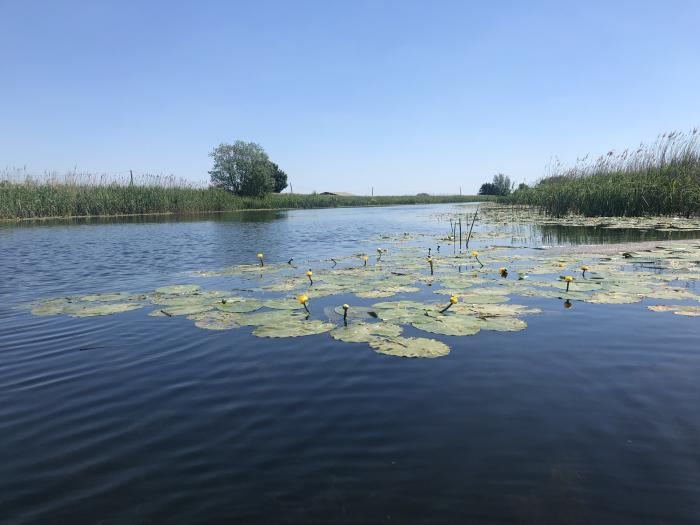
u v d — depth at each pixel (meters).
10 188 27.03
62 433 3.00
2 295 6.98
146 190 31.84
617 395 3.25
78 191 29.28
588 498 2.23
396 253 10.74
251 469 2.54
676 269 7.48
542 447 2.66
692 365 3.72
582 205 20.20
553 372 3.66
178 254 11.21
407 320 5.02
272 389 3.51
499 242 12.53
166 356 4.29
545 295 5.97
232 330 4.95
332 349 4.29
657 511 2.14
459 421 2.97
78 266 9.52
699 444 2.63
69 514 2.24
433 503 2.24
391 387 3.48
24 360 4.30
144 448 2.79
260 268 8.80
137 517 2.21
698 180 17.81
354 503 2.25
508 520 2.11
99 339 4.80
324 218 27.28
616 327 4.70
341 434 2.86
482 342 4.36
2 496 2.38
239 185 45.56
